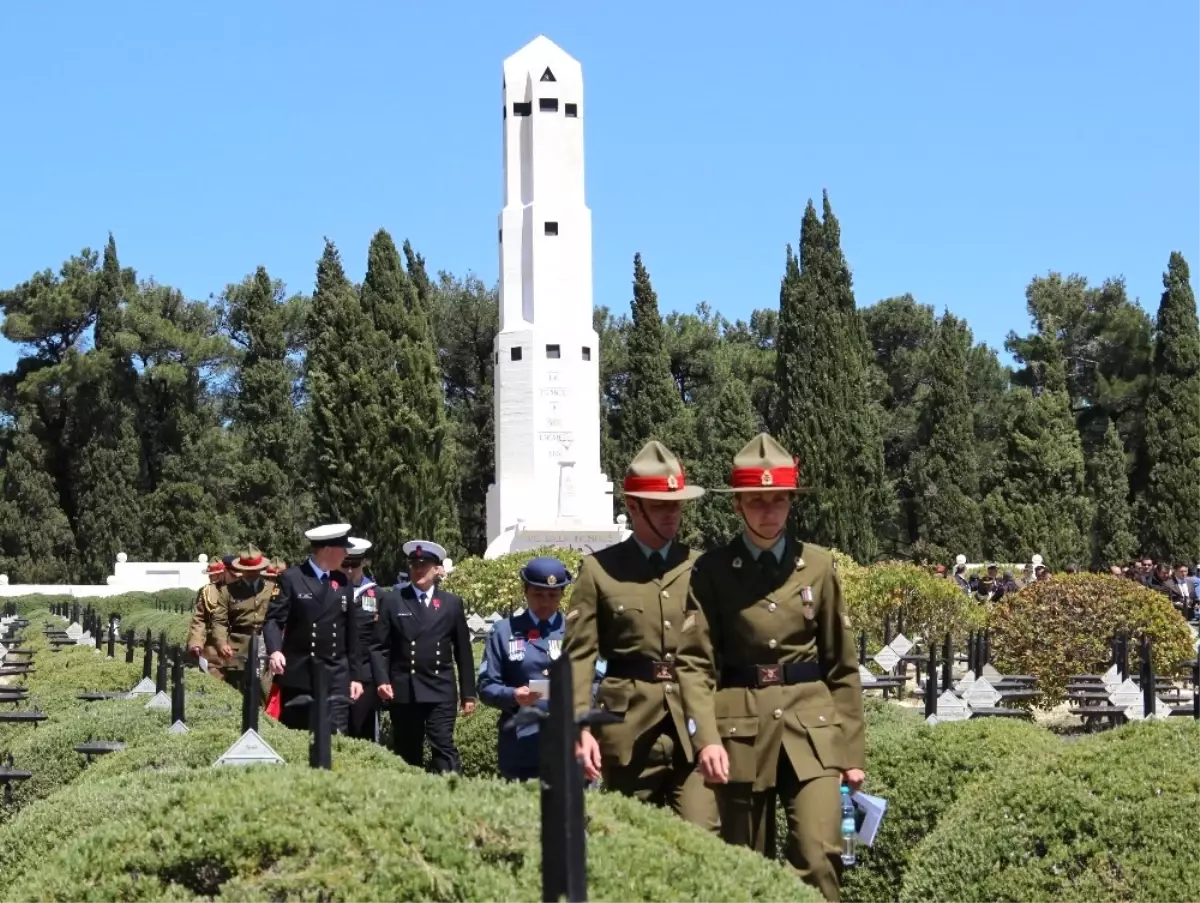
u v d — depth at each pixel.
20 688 16.52
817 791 7.71
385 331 57.03
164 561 65.69
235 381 81.56
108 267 68.19
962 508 62.97
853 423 57.38
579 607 8.41
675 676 8.30
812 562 8.04
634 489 8.47
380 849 5.61
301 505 69.81
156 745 10.63
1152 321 69.38
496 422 54.88
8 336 68.12
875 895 9.43
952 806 8.55
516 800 5.93
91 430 66.50
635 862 5.57
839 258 59.44
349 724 13.88
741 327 92.50
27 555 65.06
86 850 6.06
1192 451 60.25
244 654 18.12
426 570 13.76
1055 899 7.21
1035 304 71.75
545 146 54.72
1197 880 6.93
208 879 5.84
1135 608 21.33
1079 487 61.47
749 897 5.57
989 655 21.53
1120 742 7.96
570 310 54.38
